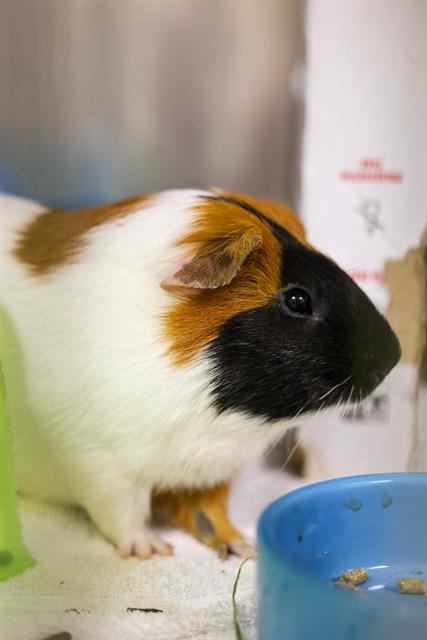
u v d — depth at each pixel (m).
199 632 0.27
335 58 0.37
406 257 0.37
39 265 0.31
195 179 0.40
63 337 0.30
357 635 0.22
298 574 0.23
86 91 0.38
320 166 0.38
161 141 0.39
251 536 0.33
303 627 0.23
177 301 0.29
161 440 0.30
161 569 0.31
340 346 0.29
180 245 0.29
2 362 0.31
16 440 0.32
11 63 0.36
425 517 0.28
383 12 0.36
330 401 0.30
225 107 0.39
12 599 0.28
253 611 0.28
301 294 0.30
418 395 0.37
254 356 0.29
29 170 0.37
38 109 0.37
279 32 0.38
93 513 0.32
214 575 0.30
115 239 0.31
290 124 0.39
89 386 0.30
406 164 0.37
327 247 0.38
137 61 0.38
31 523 0.32
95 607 0.28
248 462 0.32
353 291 0.30
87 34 0.37
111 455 0.31
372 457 0.37
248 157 0.40
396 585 0.27
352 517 0.27
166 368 0.29
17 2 0.36
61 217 0.33
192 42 0.38
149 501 0.33
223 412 0.30
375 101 0.37
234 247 0.28
